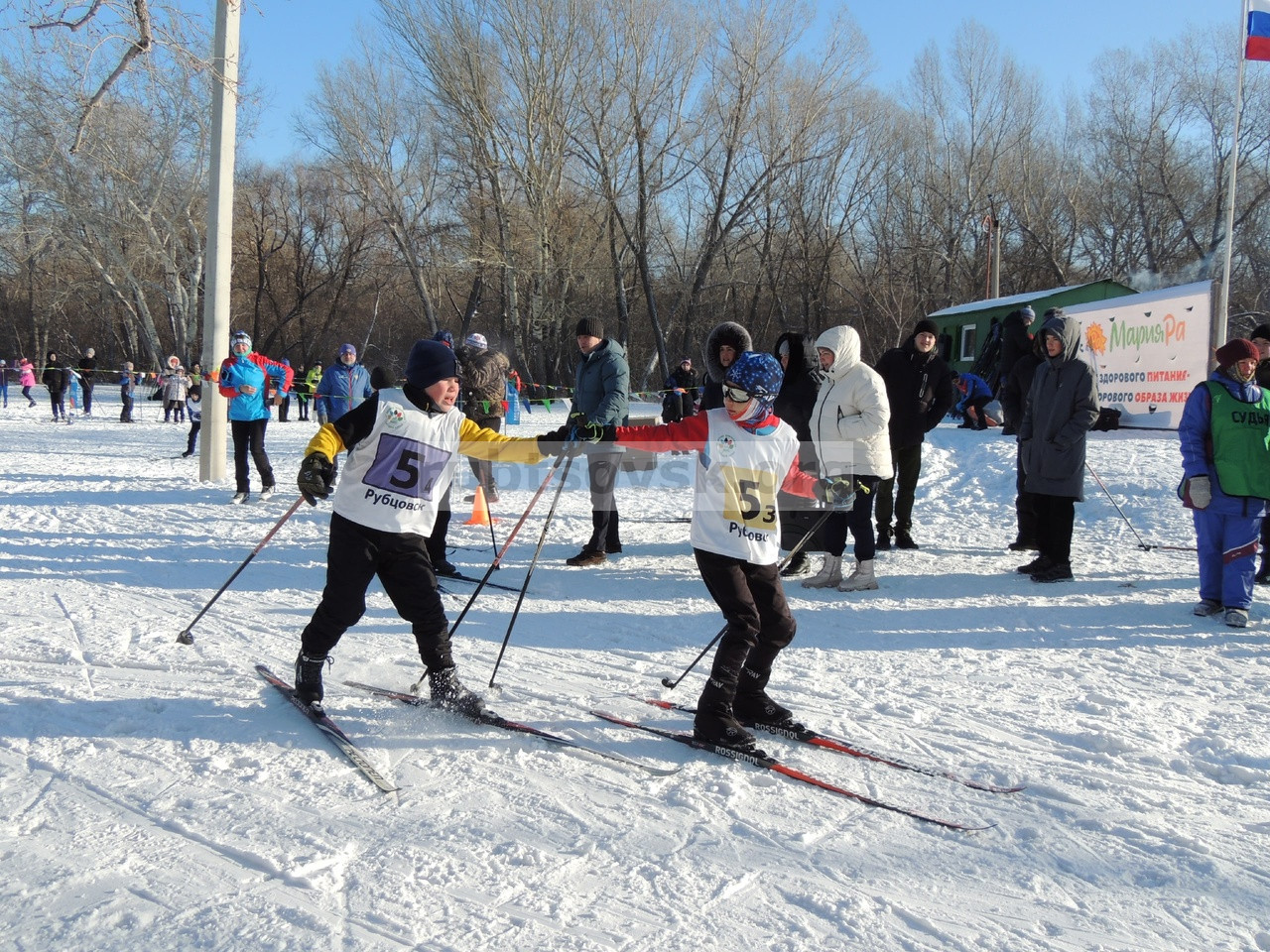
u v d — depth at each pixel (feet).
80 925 7.45
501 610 18.16
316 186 134.62
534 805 9.81
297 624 16.67
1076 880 8.54
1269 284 99.55
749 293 122.31
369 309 144.66
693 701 13.08
